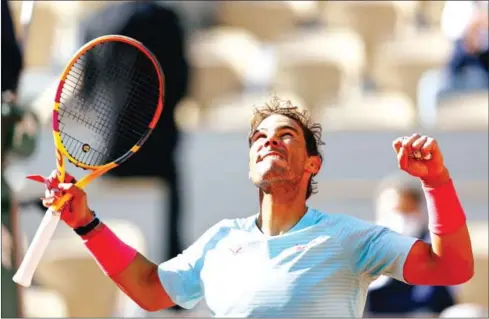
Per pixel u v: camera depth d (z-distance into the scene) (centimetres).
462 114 3853
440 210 1412
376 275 1448
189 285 1473
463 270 1418
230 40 4247
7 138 2211
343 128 3722
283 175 1438
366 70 4209
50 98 2784
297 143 1459
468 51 3906
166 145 3309
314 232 1428
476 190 3612
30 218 3184
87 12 4103
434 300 2747
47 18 4062
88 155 1986
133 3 3127
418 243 1437
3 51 2202
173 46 3188
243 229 1466
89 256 3048
